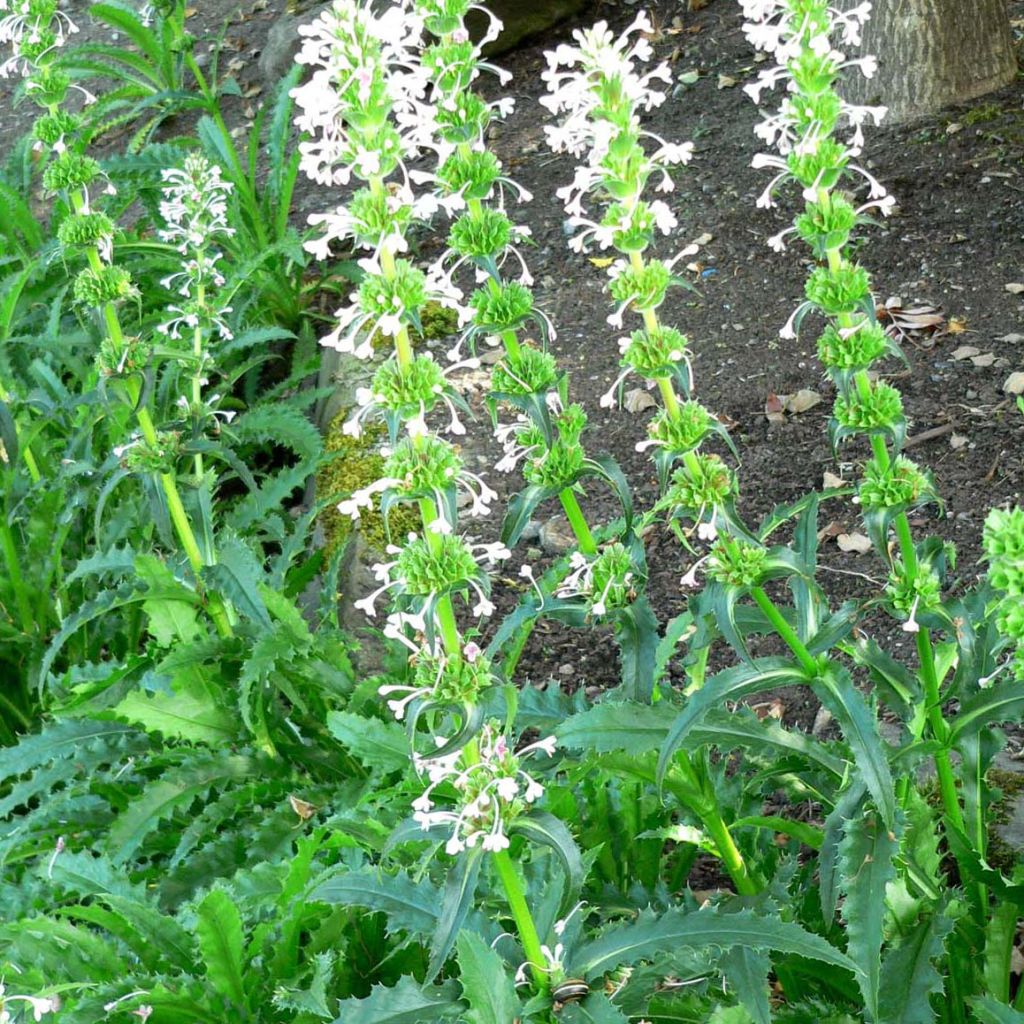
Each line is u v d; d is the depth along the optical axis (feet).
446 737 6.26
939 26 19.67
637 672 6.83
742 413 15.61
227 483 18.11
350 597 13.82
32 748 10.71
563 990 5.78
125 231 20.04
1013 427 14.03
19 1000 7.66
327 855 8.84
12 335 18.95
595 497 15.12
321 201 23.65
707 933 5.90
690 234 19.29
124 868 9.44
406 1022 5.75
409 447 5.65
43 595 13.58
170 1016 7.57
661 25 26.18
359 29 5.20
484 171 6.29
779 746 6.51
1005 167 18.37
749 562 6.35
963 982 7.16
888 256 17.40
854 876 6.11
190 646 10.30
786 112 6.11
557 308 18.65
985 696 6.71
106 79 30.50
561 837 5.54
